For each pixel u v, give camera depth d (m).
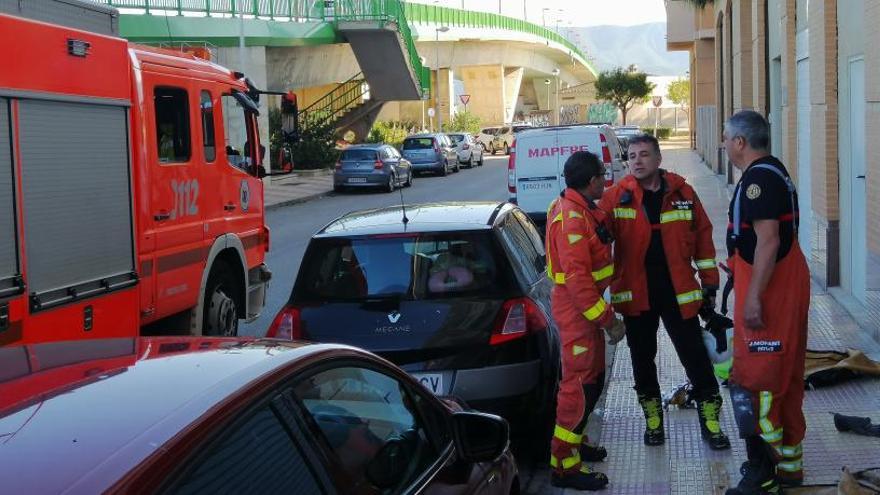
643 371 6.61
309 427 2.99
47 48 6.50
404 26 44.94
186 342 3.37
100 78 7.21
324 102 49.12
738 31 24.39
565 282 5.71
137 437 2.44
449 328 6.46
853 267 10.48
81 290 6.87
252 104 10.09
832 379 7.62
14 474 2.29
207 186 9.29
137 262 7.73
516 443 7.43
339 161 33.12
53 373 2.95
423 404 3.87
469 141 47.56
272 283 14.72
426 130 63.88
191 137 8.96
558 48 83.06
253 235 10.53
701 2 34.53
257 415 2.77
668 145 62.78
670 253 6.25
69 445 2.42
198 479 2.44
